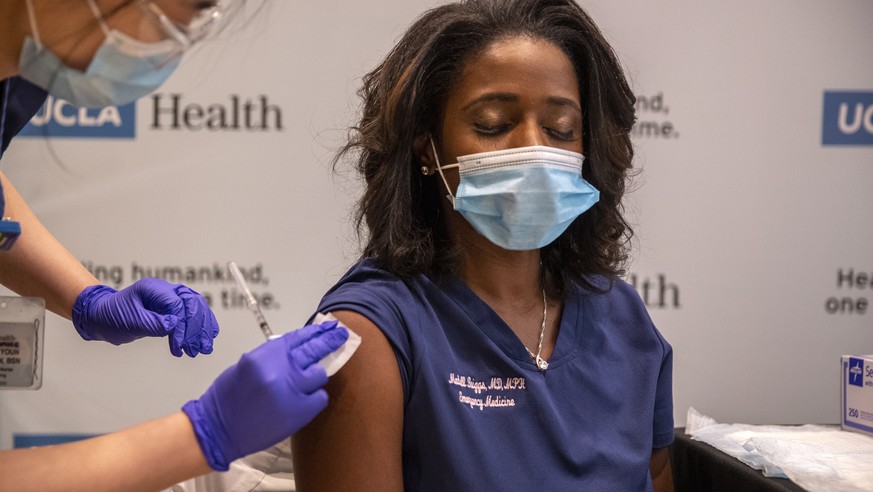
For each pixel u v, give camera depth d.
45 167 2.34
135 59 0.94
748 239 2.41
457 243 1.33
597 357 1.36
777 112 2.39
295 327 2.41
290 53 2.35
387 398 1.16
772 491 1.29
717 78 2.38
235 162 2.38
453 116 1.27
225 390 1.01
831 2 2.37
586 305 1.41
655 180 2.40
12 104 1.19
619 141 1.42
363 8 2.35
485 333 1.28
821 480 1.27
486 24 1.28
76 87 0.98
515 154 1.23
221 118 2.36
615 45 2.37
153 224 2.38
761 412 2.45
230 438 1.00
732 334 2.43
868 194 2.41
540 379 1.28
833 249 2.42
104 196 2.36
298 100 2.37
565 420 1.28
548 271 1.43
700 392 2.44
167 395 2.41
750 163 2.40
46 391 2.39
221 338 2.40
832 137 2.40
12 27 0.91
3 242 1.04
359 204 1.41
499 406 1.23
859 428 1.55
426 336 1.23
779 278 2.43
